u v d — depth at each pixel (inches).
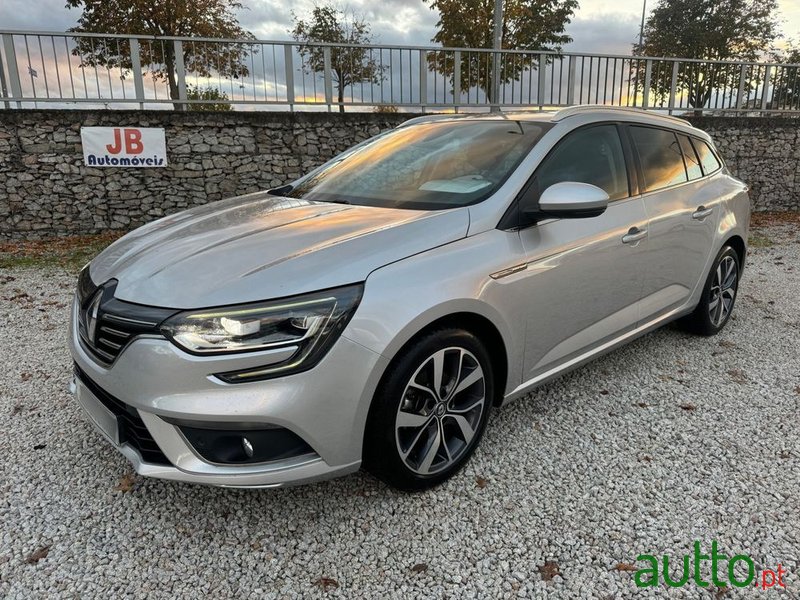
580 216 99.8
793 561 83.6
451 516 93.0
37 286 243.1
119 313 83.4
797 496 97.7
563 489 99.8
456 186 110.7
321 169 145.6
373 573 81.8
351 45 398.3
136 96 365.7
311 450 82.7
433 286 88.7
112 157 357.7
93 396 91.8
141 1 632.4
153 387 78.9
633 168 133.1
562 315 112.9
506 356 103.3
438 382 93.0
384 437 87.6
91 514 93.8
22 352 164.2
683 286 150.3
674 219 139.4
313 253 87.3
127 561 84.0
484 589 79.0
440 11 774.5
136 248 101.7
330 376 80.2
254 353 77.4
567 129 119.6
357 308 82.0
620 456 109.6
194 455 81.0
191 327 77.8
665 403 130.4
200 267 86.7
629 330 135.0
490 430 118.4
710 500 96.9
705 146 166.2
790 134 501.4
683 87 502.3
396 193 115.3
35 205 353.4
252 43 380.2
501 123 126.6
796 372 147.3
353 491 99.0
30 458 109.4
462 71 435.2
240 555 85.1
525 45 772.0
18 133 342.3
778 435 117.2
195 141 371.2
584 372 146.8
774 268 275.6
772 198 513.7
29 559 83.9
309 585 79.7
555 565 83.0
